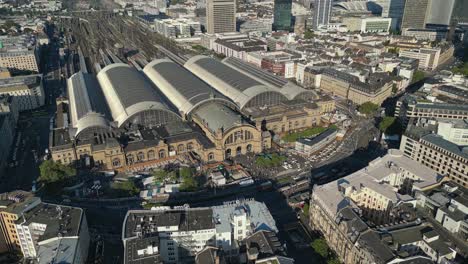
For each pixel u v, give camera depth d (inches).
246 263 7770.7
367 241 7815.0
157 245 7480.3
